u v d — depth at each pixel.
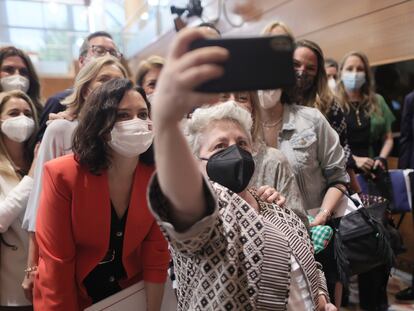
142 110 1.18
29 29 7.11
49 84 6.66
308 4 3.66
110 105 1.12
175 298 1.36
